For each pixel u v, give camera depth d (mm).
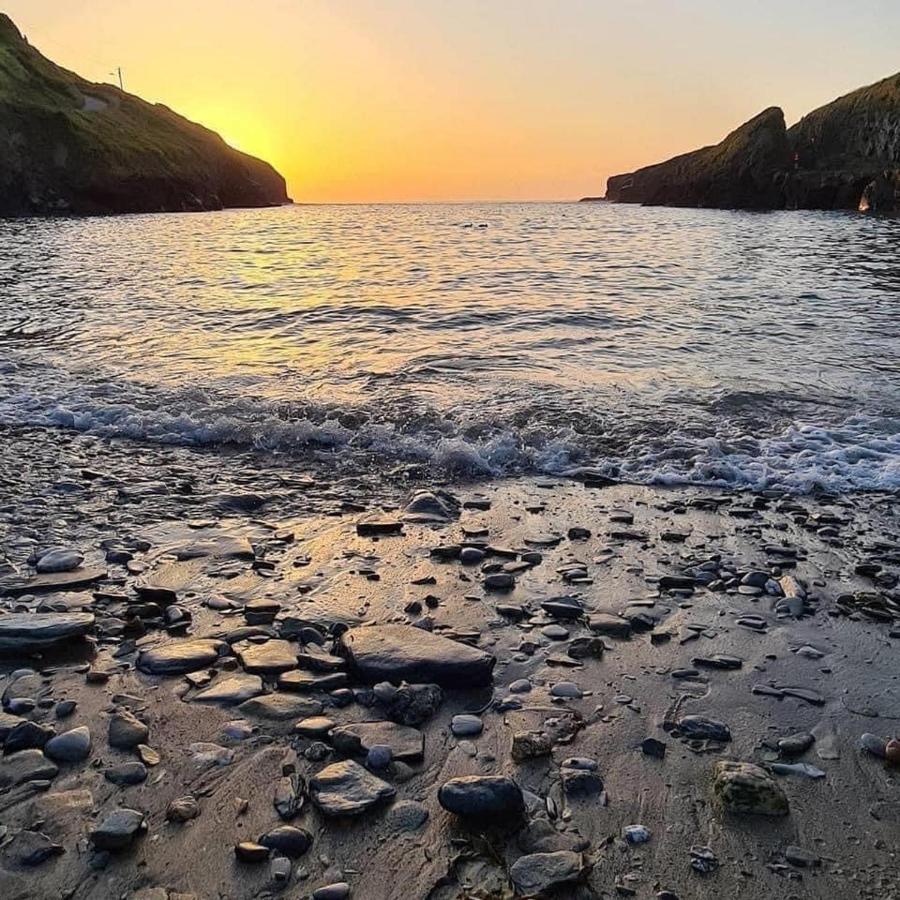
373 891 2520
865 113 102375
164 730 3396
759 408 9164
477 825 2820
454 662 3836
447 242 39562
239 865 2625
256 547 5613
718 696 3723
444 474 7410
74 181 83000
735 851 2719
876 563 5371
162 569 5188
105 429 8859
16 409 9547
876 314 15969
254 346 12945
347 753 3252
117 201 87688
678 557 5469
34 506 6457
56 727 3400
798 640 4281
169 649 4059
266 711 3539
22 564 5219
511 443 7992
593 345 12883
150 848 2697
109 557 5359
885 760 3223
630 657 4102
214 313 16203
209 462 7828
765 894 2529
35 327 14695
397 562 5355
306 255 31109
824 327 14484
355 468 7598
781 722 3514
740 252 32375
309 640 4207
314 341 13352
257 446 8328
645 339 13391
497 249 34531
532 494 6855
